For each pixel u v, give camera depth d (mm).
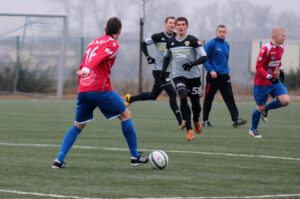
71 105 51938
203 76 66875
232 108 30516
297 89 66500
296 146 23141
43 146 22781
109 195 13117
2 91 70750
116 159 19297
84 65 16578
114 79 72938
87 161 18781
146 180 15172
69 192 13461
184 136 26891
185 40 25406
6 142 24125
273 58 25406
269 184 14633
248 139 25734
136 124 33375
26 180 15078
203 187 14164
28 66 71750
